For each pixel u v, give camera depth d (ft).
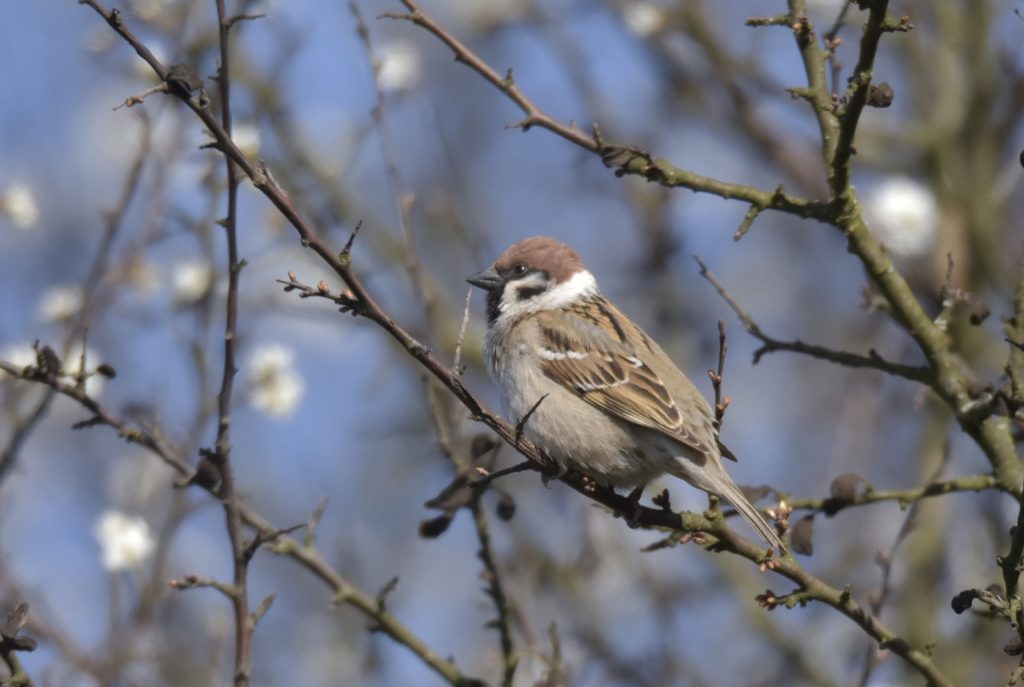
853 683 39.47
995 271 43.75
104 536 30.25
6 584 29.73
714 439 29.14
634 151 27.63
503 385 31.40
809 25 28.22
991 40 45.44
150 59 21.18
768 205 27.61
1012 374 27.04
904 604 40.55
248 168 21.06
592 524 39.37
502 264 32.48
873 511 44.27
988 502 39.60
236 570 25.20
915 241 35.60
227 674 41.32
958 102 45.11
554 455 30.07
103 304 34.40
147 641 29.76
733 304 29.63
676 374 30.32
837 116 26.45
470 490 27.96
